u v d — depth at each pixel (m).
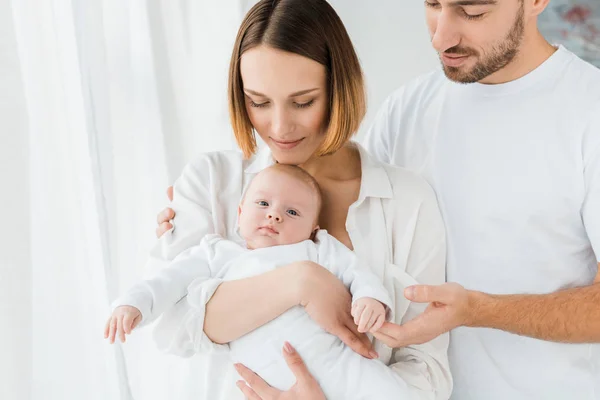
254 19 1.47
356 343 1.46
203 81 2.42
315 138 1.54
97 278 1.96
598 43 2.86
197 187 1.71
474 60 1.55
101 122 2.20
